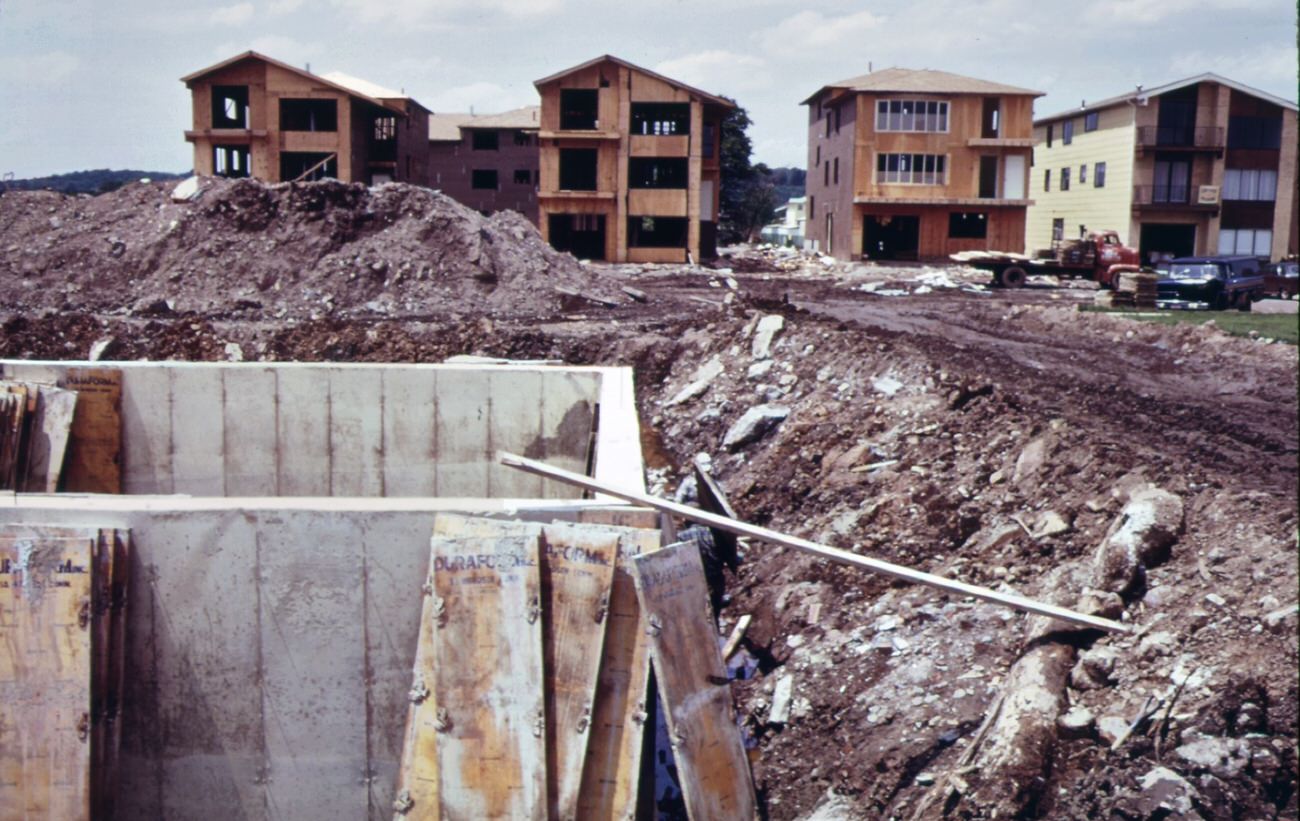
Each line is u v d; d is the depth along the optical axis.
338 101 67.81
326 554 8.82
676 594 8.30
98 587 8.53
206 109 67.62
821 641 12.27
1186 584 10.05
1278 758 7.95
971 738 9.41
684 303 39.53
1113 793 8.07
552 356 28.28
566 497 14.57
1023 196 66.81
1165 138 66.12
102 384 14.05
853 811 9.41
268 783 9.05
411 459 14.64
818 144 78.69
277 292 35.72
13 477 13.02
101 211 39.12
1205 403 20.06
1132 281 37.66
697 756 8.16
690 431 22.42
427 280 36.66
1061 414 16.64
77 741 8.42
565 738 8.22
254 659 8.94
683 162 66.06
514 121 91.25
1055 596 10.80
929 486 14.82
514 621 8.21
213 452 14.39
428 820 8.46
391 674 8.95
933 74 68.12
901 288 49.16
